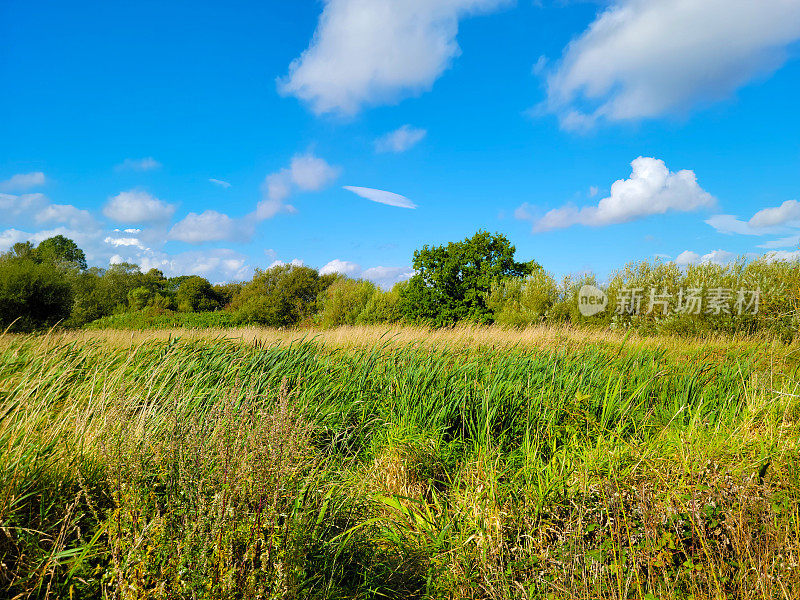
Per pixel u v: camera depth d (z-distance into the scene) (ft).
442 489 13.10
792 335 42.16
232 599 6.30
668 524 9.07
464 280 82.94
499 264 83.10
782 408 15.88
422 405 16.71
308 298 135.33
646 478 11.39
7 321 71.20
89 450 9.36
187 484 7.55
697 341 42.50
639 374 21.07
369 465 14.15
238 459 7.93
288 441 8.29
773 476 10.68
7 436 9.25
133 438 8.09
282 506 7.81
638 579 8.01
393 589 8.84
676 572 8.20
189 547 6.37
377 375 20.03
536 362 22.89
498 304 71.82
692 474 11.07
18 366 16.56
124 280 176.65
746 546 8.25
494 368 21.79
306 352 22.52
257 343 24.41
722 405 17.72
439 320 81.35
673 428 15.70
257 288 141.90
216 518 6.62
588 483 10.98
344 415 16.52
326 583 8.22
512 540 9.66
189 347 23.54
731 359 27.02
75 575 6.95
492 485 10.93
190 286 171.32
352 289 91.91
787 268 45.70
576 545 8.77
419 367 20.40
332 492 11.03
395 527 10.69
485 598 8.51
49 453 9.30
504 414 16.40
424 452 13.79
